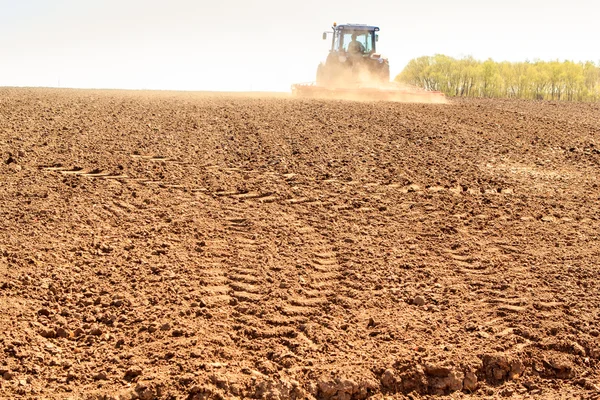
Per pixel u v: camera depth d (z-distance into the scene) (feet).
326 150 41.19
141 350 17.78
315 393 16.29
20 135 40.88
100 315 19.45
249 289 21.45
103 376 16.53
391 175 35.86
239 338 18.54
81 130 43.62
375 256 24.56
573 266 23.76
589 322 19.62
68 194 29.66
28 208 27.48
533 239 26.66
